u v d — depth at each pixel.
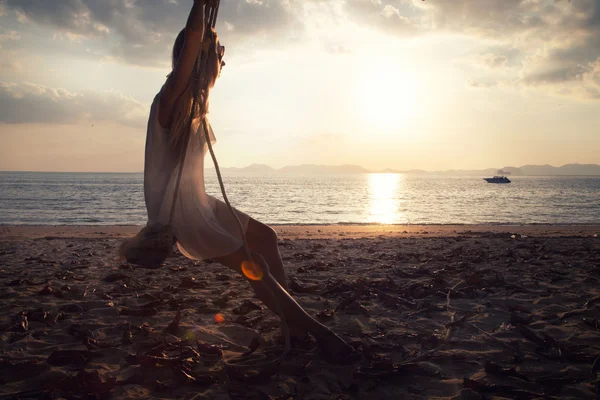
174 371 2.74
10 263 7.51
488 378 2.72
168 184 2.68
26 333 3.56
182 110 2.56
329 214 30.22
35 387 2.59
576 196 62.62
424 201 49.34
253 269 2.80
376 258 7.75
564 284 5.36
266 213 30.89
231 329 3.70
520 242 10.45
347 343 3.20
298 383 2.66
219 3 2.64
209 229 2.73
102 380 2.67
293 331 3.27
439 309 4.26
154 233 2.53
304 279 5.80
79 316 4.09
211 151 2.76
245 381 2.64
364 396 2.51
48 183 115.75
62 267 7.02
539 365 2.95
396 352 3.19
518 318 3.79
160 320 3.99
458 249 8.33
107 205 37.91
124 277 5.87
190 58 2.47
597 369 2.83
